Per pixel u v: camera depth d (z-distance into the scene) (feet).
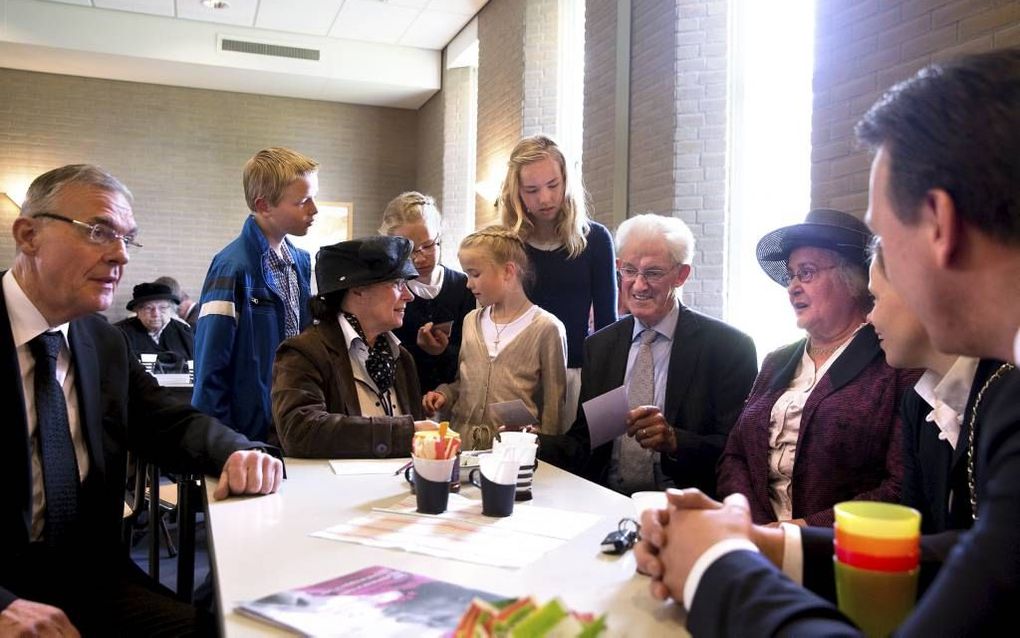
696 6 16.70
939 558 3.24
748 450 6.50
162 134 30.50
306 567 3.72
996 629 2.03
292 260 10.21
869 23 11.68
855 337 6.08
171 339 22.93
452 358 9.45
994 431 2.40
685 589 2.83
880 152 2.54
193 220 30.83
